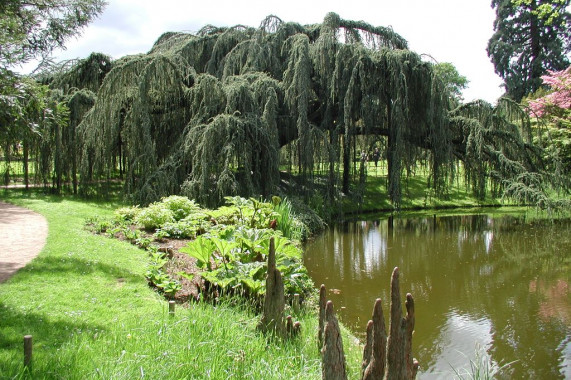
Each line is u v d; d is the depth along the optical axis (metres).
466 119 18.09
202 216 11.44
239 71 19.86
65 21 9.03
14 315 4.92
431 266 11.49
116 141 17.38
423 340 6.87
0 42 7.54
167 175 15.40
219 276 6.09
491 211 22.84
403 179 20.94
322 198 17.77
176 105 17.91
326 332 3.24
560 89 23.31
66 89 19.27
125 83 15.97
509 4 36.28
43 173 18.03
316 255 12.62
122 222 11.45
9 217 12.24
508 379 5.67
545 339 6.87
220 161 15.12
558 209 16.86
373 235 15.93
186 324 4.77
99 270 7.01
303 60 17.38
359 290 9.27
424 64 17.62
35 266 7.00
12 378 3.38
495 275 10.65
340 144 19.58
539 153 18.62
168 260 7.99
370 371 3.09
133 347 4.14
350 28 20.11
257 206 10.32
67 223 11.23
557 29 34.75
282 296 5.09
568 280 10.19
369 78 17.67
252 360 4.32
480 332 7.15
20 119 7.25
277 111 17.89
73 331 4.54
